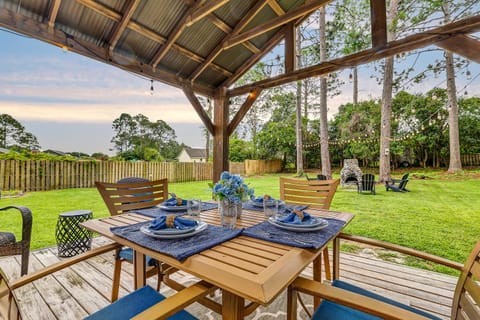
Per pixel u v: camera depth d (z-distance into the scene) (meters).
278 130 14.73
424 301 1.73
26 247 1.98
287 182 2.18
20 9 2.11
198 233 1.14
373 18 2.55
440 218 4.09
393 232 3.36
